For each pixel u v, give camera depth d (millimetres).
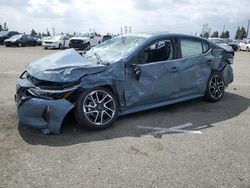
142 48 5473
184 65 6051
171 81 5855
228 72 7184
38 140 4555
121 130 5035
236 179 3521
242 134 4938
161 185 3381
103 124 5012
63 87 4602
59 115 4578
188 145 4465
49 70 4680
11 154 4082
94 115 4957
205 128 5199
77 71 4730
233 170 3729
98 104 4953
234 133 4977
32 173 3605
